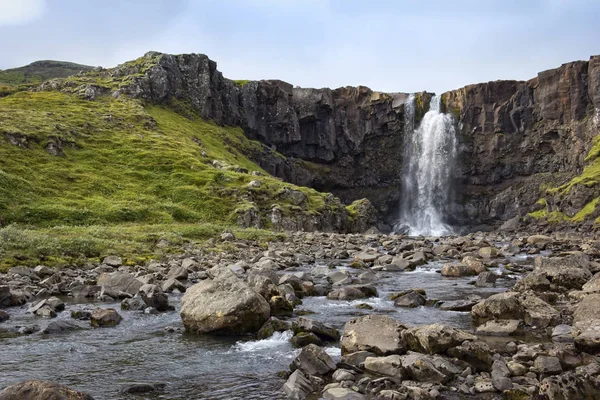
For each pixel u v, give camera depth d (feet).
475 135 438.40
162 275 92.27
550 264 80.07
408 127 457.27
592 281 63.46
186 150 302.66
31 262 99.60
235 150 385.09
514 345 41.45
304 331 48.83
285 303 59.72
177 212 216.74
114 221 192.34
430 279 89.66
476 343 37.73
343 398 31.42
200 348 46.16
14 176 203.62
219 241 163.32
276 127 452.76
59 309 65.41
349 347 42.14
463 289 77.46
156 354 44.29
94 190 224.53
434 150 440.45
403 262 105.91
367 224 326.03
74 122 295.89
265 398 33.12
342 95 474.90
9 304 68.49
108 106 352.08
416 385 33.22
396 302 65.92
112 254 117.60
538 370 34.30
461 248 145.48
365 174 463.83
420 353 38.55
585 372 32.71
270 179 278.26
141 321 58.29
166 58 414.62
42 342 48.52
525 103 423.23
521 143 422.82
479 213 429.38
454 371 35.17
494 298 53.93
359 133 460.14
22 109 302.25
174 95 410.72
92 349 46.01
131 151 277.44
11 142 233.76
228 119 433.48
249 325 51.83
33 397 27.94
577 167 386.32
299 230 244.83
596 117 379.14
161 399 33.14
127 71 412.16
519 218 367.04
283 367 40.01
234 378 37.47
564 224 311.47
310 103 455.63
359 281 86.17
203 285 55.93
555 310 51.96
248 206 231.91
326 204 283.59
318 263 121.49
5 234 112.37
